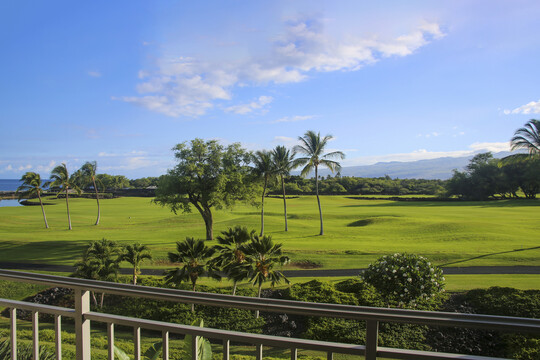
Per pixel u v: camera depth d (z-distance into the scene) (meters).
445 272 24.95
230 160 46.44
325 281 21.58
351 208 83.94
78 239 44.78
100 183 66.75
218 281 23.20
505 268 25.52
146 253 24.22
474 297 18.00
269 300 2.39
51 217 76.25
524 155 42.72
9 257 35.25
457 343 13.66
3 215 77.25
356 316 2.22
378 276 16.11
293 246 36.28
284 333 15.74
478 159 99.31
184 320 17.14
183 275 20.42
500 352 12.98
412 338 13.94
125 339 14.93
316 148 48.34
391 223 54.62
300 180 132.38
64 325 16.80
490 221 52.72
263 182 50.78
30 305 3.02
